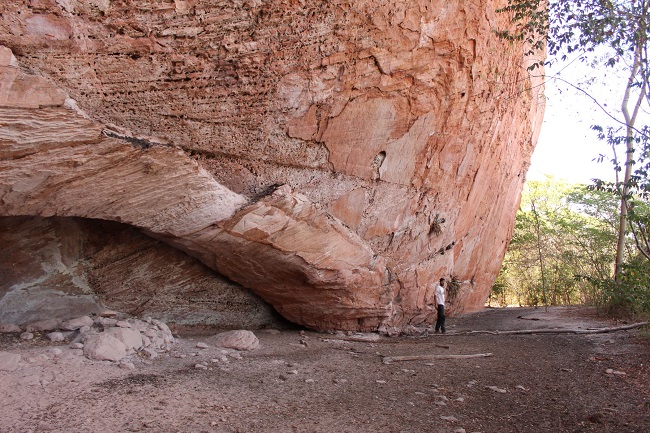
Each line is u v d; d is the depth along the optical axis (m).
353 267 8.84
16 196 5.30
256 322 9.28
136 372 5.38
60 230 6.98
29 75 4.82
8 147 4.88
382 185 9.42
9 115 4.76
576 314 13.58
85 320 6.69
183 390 4.93
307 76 7.63
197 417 4.25
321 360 6.87
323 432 4.14
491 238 15.91
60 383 4.73
